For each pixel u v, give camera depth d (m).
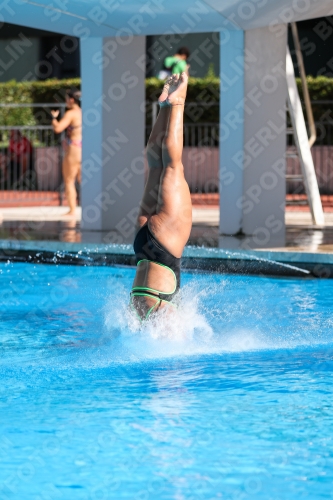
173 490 9.88
